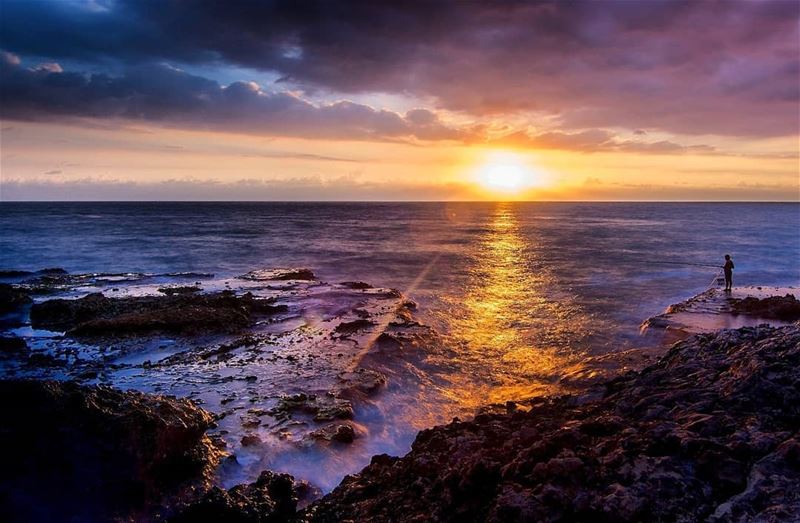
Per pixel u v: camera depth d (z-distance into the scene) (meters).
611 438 6.87
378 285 32.81
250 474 9.52
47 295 28.86
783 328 11.95
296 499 7.52
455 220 128.75
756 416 6.92
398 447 11.07
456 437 8.69
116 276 35.75
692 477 5.64
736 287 29.50
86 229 81.12
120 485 7.54
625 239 67.06
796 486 5.14
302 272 36.03
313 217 136.12
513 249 54.44
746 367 8.60
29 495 6.78
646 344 18.89
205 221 108.56
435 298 28.19
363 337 19.25
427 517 6.07
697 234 74.88
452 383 14.95
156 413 8.62
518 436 7.93
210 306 23.86
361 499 7.35
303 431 11.22
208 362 16.42
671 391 8.77
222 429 11.21
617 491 5.47
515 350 18.11
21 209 184.00
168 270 40.25
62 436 7.48
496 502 5.78
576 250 53.12
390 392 14.16
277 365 15.98
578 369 14.80
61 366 16.25
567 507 5.45
